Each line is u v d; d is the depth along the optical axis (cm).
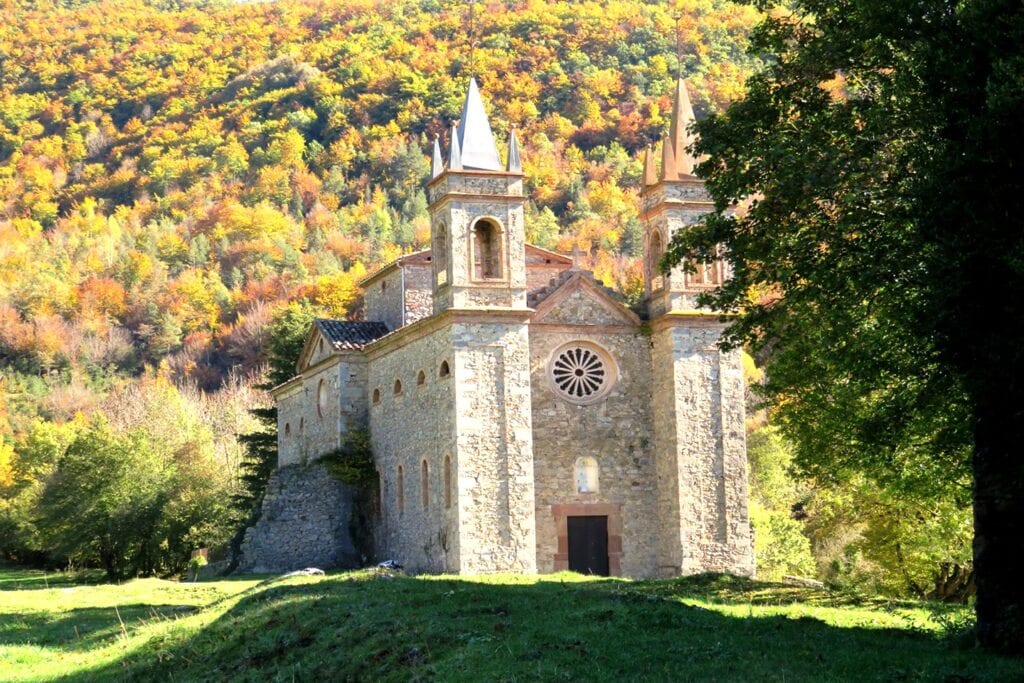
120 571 6869
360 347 6081
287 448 7050
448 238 5091
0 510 9425
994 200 2373
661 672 2280
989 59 2494
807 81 3225
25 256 17988
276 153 19412
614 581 4138
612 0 18438
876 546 5109
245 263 17675
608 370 5472
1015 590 2405
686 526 5247
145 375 15638
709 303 3278
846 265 2956
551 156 15812
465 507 4919
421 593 3212
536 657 2431
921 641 2580
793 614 3084
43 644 3584
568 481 5322
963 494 3906
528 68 17525
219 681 2795
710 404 5341
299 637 2941
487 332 5059
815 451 4159
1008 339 2317
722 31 17338
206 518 7100
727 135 3284
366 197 18475
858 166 2933
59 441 10694
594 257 13600
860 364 3091
